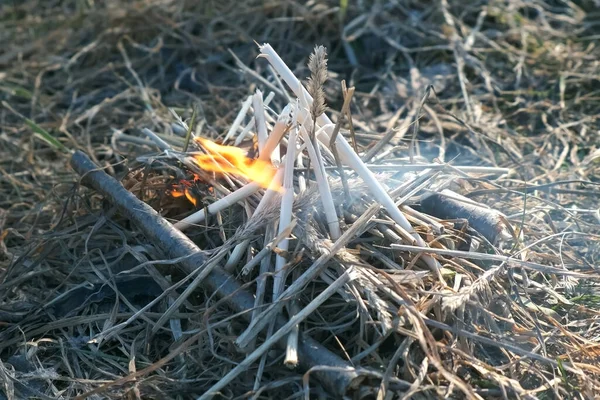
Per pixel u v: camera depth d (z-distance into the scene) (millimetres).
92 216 989
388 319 788
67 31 1496
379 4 1426
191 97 1316
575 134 1192
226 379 792
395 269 840
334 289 805
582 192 1014
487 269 872
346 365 777
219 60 1390
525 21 1409
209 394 789
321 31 1439
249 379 818
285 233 823
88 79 1396
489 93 1275
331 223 845
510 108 1263
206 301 856
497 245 890
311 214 846
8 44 1510
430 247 857
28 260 991
